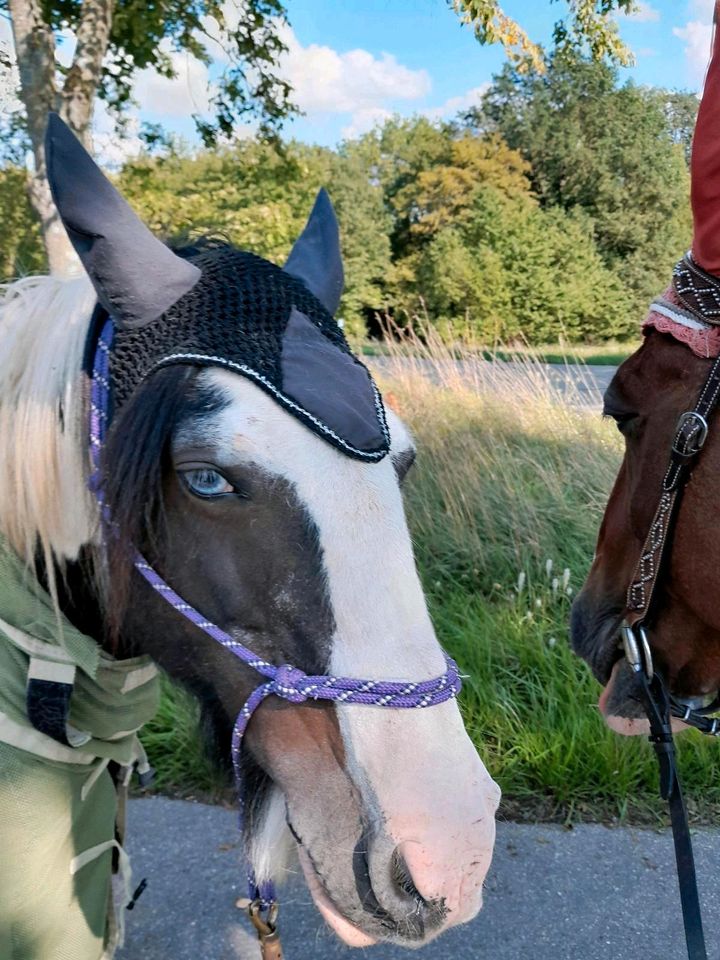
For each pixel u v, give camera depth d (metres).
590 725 2.86
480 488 4.27
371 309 24.48
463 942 2.09
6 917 1.11
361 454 0.99
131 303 1.05
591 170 25.34
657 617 1.62
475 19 5.39
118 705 1.27
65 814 1.17
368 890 0.94
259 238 6.59
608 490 4.37
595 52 6.33
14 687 1.12
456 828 0.90
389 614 0.97
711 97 1.36
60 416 1.13
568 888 2.28
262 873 1.11
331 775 0.98
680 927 2.15
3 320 1.23
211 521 1.01
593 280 21.42
